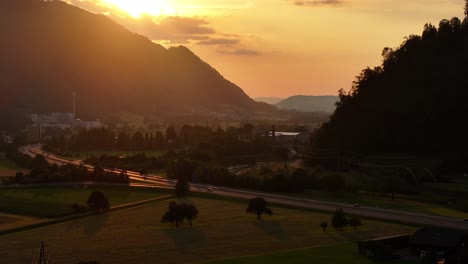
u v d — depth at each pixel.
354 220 142.38
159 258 114.12
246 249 121.69
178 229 143.75
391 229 142.12
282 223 150.88
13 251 121.88
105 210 172.12
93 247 124.38
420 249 115.06
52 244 128.12
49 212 169.00
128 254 117.75
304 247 122.81
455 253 112.38
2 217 163.12
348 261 109.19
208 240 130.88
